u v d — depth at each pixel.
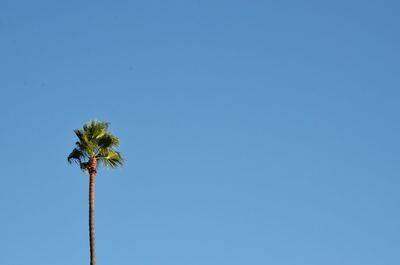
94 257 87.62
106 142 92.44
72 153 92.06
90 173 91.19
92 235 88.31
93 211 89.38
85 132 92.50
